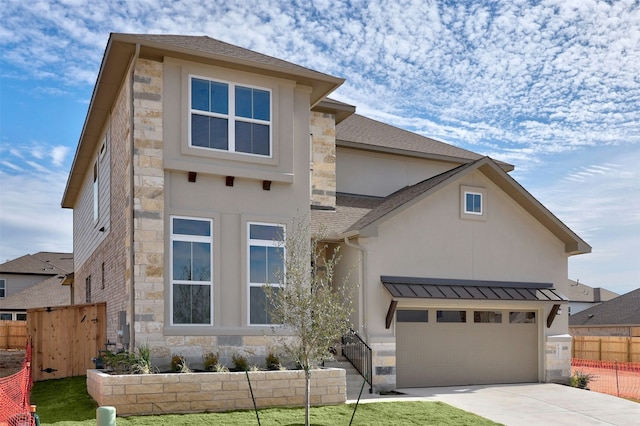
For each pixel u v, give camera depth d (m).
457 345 18.20
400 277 17.30
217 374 12.60
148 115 14.22
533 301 18.38
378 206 19.56
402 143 23.42
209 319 14.39
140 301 13.70
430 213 18.02
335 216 18.98
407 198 18.19
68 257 51.91
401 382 17.31
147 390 12.04
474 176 18.78
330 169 20.03
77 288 28.25
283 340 13.66
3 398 10.01
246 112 15.28
